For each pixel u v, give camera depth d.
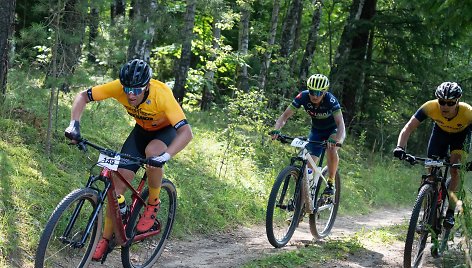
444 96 5.72
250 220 8.32
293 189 6.75
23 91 7.67
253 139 11.92
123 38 8.75
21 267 4.79
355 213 11.12
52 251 4.91
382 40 17.69
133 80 4.38
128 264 5.15
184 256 6.14
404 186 14.42
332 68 17.59
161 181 5.08
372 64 17.27
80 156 7.41
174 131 5.05
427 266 6.02
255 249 6.70
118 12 14.09
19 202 5.53
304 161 6.80
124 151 5.03
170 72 20.45
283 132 13.74
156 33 12.09
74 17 7.52
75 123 4.56
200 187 8.41
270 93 15.34
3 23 7.61
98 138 8.34
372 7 17.34
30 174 6.18
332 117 7.09
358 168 14.12
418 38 16.55
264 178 10.18
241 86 16.52
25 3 13.67
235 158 10.32
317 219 7.40
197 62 22.05
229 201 8.38
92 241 4.59
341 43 17.59
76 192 4.29
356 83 17.19
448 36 16.28
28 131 7.36
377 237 7.30
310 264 5.79
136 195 5.03
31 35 7.24
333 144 6.59
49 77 6.99
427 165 5.79
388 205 12.82
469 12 9.43
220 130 12.18
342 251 6.40
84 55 8.27
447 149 6.38
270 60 15.54
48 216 5.60
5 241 4.88
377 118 17.75
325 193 7.25
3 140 6.77
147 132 5.04
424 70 16.98
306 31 23.00
